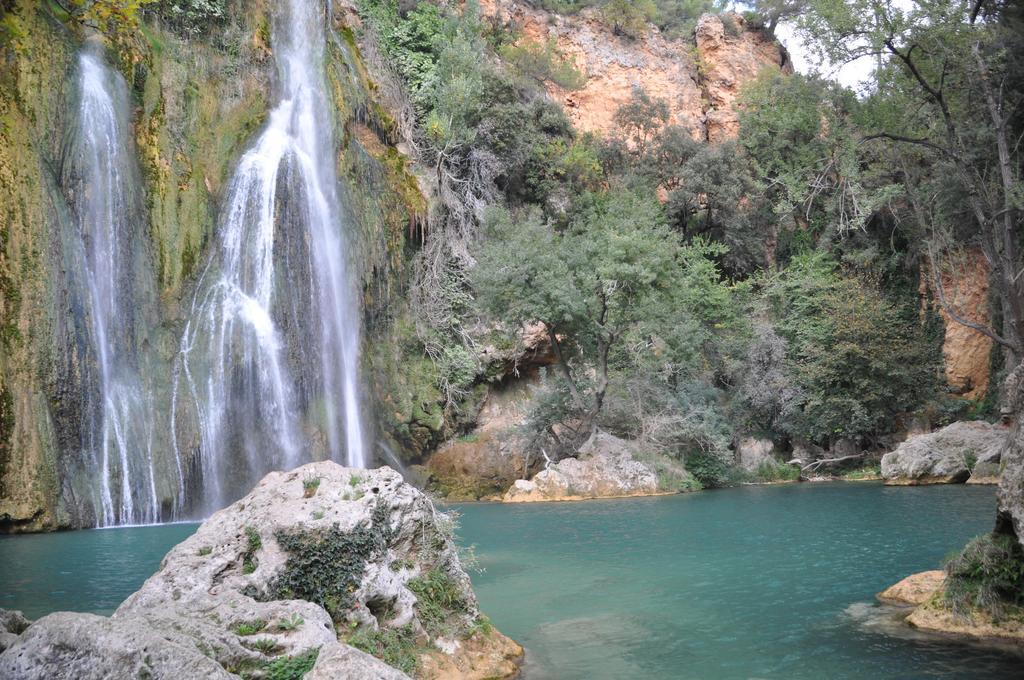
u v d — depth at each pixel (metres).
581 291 27.64
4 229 19.47
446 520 8.50
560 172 37.56
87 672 3.99
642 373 29.86
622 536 16.70
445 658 7.21
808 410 33.19
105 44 23.56
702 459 28.89
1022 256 27.56
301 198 28.48
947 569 9.27
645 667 7.64
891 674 7.22
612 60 49.09
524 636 8.91
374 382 28.80
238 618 5.84
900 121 25.81
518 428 28.75
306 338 27.09
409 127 34.56
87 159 22.23
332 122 29.94
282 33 31.25
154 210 23.84
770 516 19.31
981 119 28.06
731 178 40.84
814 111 29.30
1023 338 24.19
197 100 26.56
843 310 34.03
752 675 7.35
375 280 30.06
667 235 33.94
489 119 36.00
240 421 24.30
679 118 49.34
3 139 19.91
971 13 23.14
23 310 19.47
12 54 20.72
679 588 11.41
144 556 14.04
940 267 33.59
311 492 7.50
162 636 4.23
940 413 33.38
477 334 31.91
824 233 40.06
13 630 5.01
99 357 21.27
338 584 6.92
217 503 23.12
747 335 35.06
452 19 39.53
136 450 21.42
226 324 24.67
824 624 9.12
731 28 53.81
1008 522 8.48
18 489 18.34
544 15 47.91
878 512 19.22
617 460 26.97
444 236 33.03
